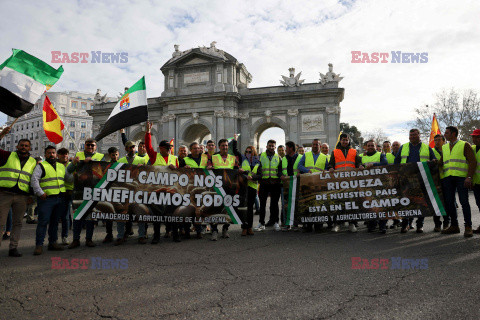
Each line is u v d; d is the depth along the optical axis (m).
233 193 7.91
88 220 7.36
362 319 3.13
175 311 3.46
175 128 37.06
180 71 37.97
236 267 5.11
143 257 6.02
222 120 35.62
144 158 9.16
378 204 7.77
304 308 3.43
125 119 7.95
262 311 3.39
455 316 3.13
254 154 11.40
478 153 7.24
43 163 6.88
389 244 6.48
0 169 6.44
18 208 6.52
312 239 7.29
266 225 9.60
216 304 3.62
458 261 5.00
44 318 3.38
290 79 36.50
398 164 7.77
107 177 7.41
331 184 8.09
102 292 4.12
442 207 7.43
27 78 7.20
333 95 35.00
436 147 8.91
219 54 36.69
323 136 34.88
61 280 4.69
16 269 5.38
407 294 3.73
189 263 5.47
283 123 36.16
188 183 7.79
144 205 7.48
